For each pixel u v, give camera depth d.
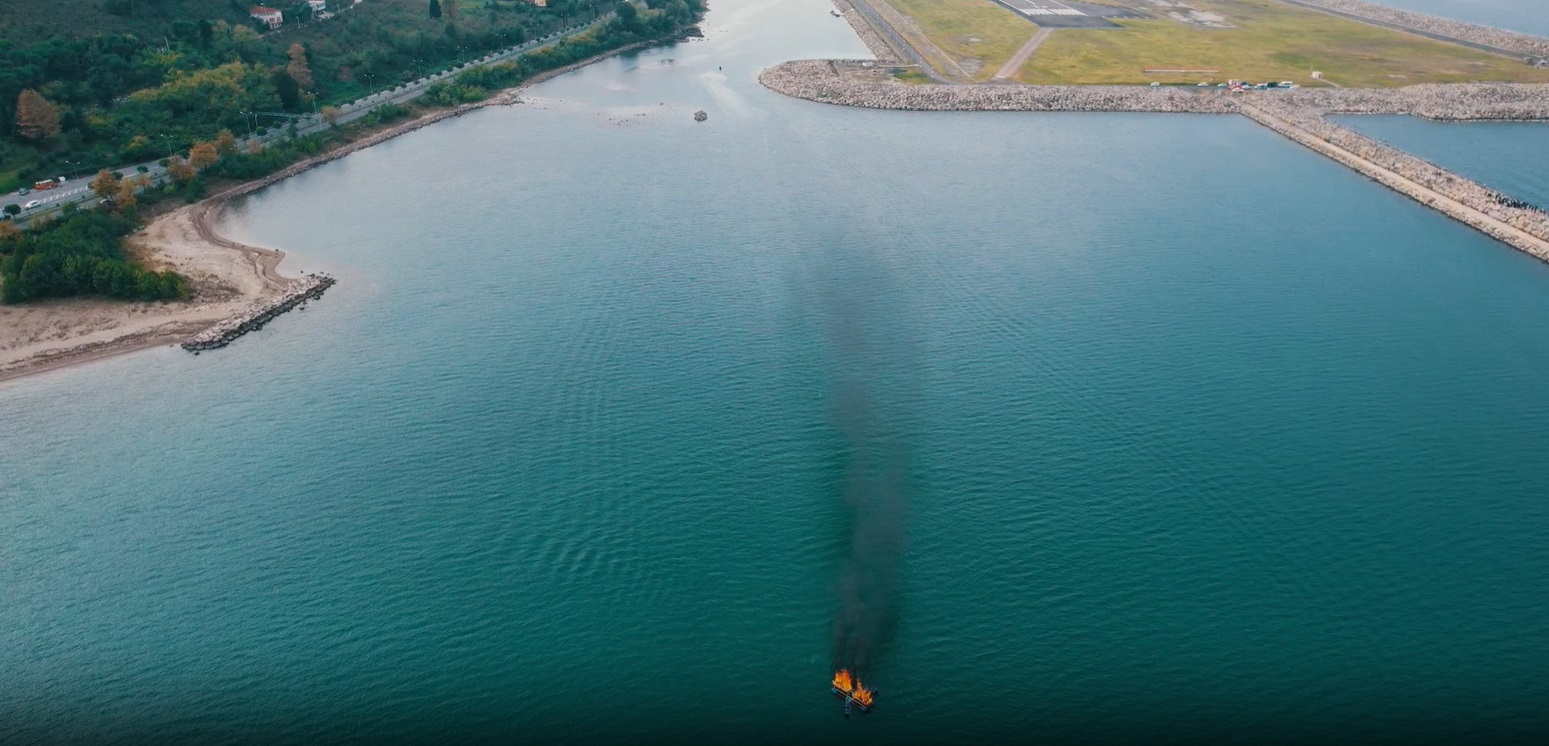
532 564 127.19
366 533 132.62
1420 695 109.50
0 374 169.62
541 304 190.50
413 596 122.88
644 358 170.50
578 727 106.88
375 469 144.25
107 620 120.25
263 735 105.94
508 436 151.00
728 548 129.12
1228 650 114.81
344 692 111.00
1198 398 159.62
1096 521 133.25
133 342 179.75
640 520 134.00
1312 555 128.12
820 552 128.25
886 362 168.25
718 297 191.25
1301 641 116.00
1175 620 118.50
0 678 113.06
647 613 120.00
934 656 114.25
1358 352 174.00
